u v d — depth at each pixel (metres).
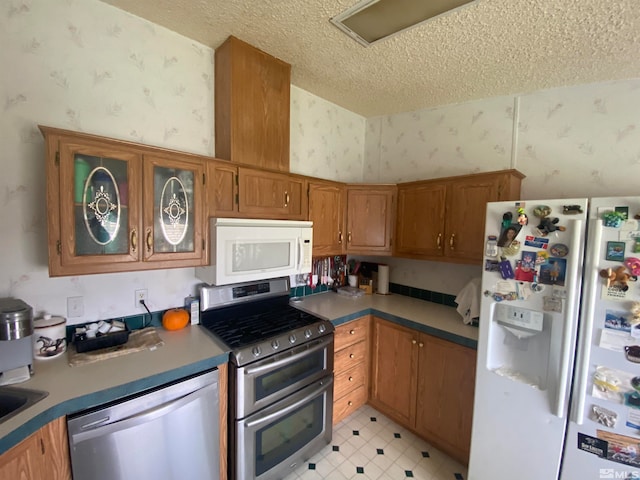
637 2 1.16
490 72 1.82
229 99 1.67
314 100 2.44
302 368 1.71
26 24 1.24
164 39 1.59
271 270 1.79
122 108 1.49
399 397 2.12
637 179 1.69
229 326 1.71
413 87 2.12
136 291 1.60
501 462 1.47
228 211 1.63
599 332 1.19
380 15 1.37
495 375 1.47
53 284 1.36
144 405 1.14
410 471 1.76
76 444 1.01
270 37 1.61
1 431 0.84
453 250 2.03
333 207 2.31
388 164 2.78
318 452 1.89
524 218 1.35
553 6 1.22
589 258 1.20
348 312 2.09
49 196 1.10
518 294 1.39
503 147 2.13
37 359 1.25
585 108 1.83
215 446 1.38
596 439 1.21
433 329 1.89
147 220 1.34
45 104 1.29
